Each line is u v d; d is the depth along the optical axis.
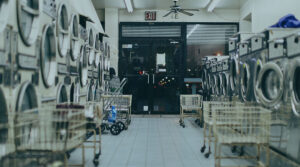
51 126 2.70
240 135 3.22
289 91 2.88
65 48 4.28
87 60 5.55
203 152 4.36
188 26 10.05
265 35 3.62
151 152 4.38
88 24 5.73
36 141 2.62
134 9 9.92
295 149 2.71
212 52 10.07
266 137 2.85
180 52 10.01
